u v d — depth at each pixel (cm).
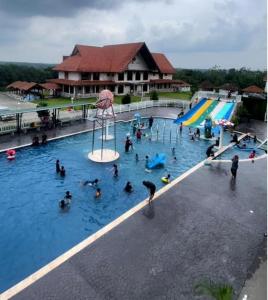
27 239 1305
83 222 1458
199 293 957
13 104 4538
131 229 1332
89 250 1176
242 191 1775
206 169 2138
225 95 3994
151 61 6059
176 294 973
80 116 3544
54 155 2400
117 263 1106
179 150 2667
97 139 2898
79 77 5231
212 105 3341
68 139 2856
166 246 1218
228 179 1959
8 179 1922
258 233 1340
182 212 1502
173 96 6069
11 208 1570
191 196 1688
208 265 1115
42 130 3058
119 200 1691
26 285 988
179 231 1330
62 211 1554
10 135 2808
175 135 3169
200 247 1221
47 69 8669
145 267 1091
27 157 2330
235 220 1444
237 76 8281
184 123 3023
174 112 4347
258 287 1011
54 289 974
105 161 2289
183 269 1089
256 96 4284
